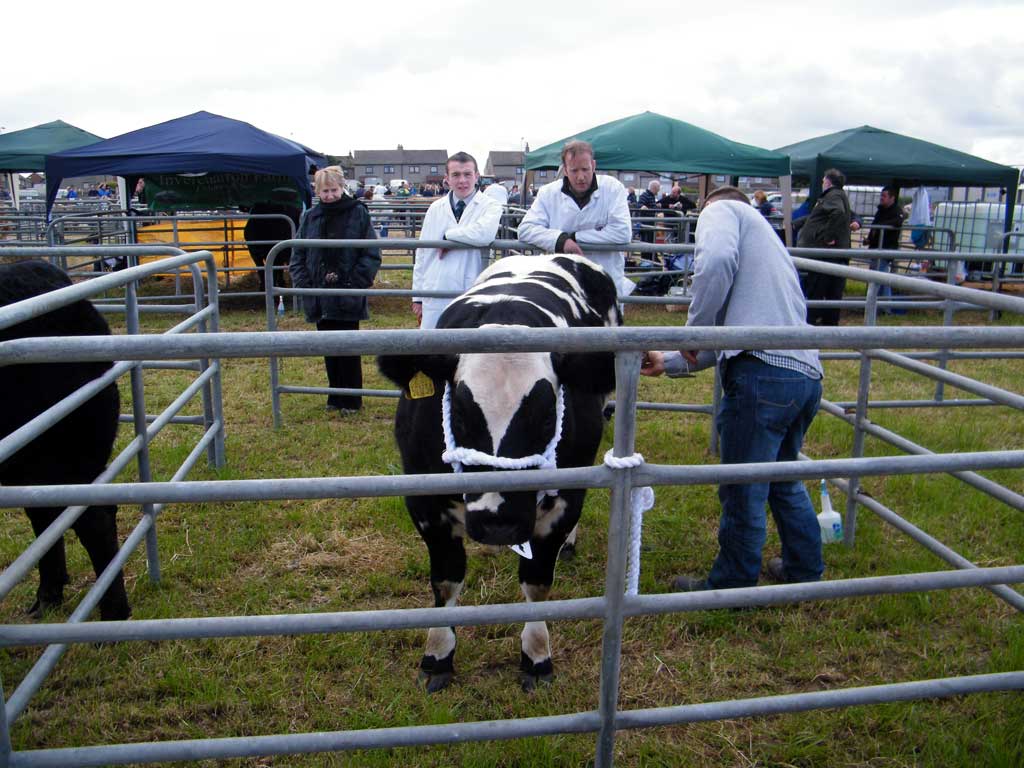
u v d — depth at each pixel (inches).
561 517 113.3
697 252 132.3
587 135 463.8
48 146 587.2
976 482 127.2
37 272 122.7
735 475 88.1
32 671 100.3
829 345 84.5
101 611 133.1
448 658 122.3
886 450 217.9
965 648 130.9
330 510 178.4
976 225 595.2
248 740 87.0
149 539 146.4
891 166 483.8
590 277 151.9
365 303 256.1
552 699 118.0
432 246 214.7
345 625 85.9
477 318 114.2
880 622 138.5
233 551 159.3
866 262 543.2
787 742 109.4
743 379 132.6
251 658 126.3
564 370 105.2
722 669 125.7
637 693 119.9
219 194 465.4
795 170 511.5
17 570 93.0
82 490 80.0
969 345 85.7
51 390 116.8
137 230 488.7
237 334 77.7
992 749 104.4
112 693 118.9
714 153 443.8
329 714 114.2
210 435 186.9
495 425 100.3
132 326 136.8
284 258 456.1
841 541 165.9
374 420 245.0
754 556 139.8
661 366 136.3
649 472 86.7
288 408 256.7
